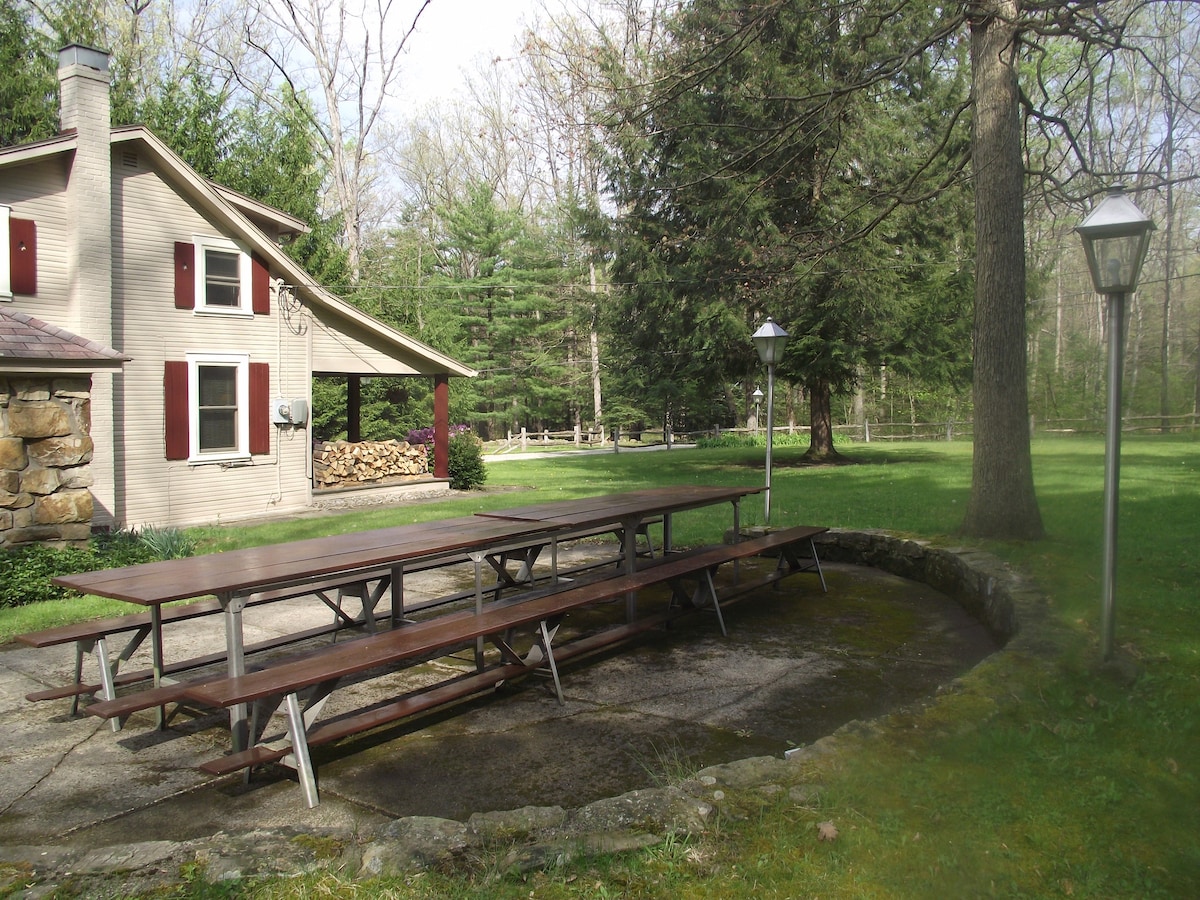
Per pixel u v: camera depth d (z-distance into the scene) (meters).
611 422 41.28
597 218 20.95
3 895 2.46
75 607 7.23
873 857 2.54
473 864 2.58
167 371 12.88
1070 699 3.68
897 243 19.33
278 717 4.50
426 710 4.21
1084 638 4.48
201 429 13.53
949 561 7.07
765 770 3.11
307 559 4.61
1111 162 7.17
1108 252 3.82
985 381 7.90
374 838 2.74
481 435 48.59
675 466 22.98
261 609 7.24
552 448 36.88
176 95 21.14
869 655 5.45
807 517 11.17
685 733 4.16
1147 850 2.55
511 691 4.86
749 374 21.88
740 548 6.85
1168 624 4.68
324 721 4.41
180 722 4.55
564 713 4.48
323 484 15.84
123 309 12.36
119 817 3.39
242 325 13.94
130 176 12.41
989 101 7.99
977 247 8.05
